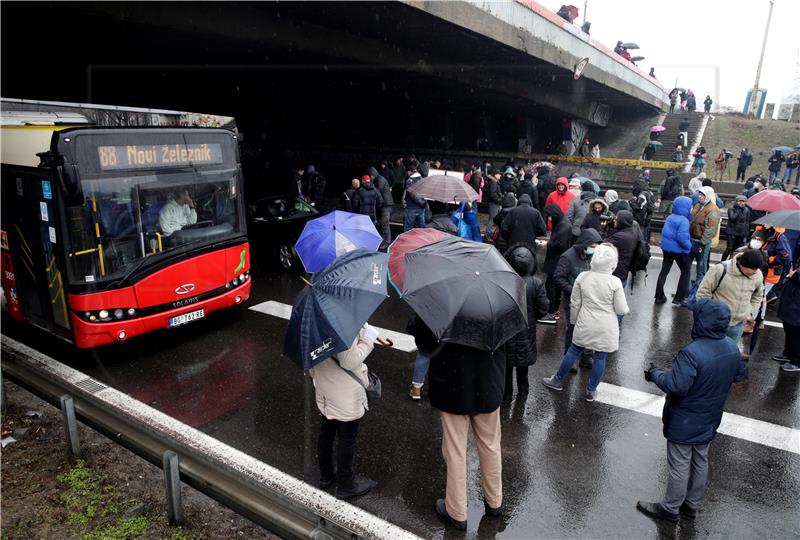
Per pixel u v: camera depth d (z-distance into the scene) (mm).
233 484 3787
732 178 29219
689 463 4281
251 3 11609
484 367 3943
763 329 8773
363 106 34156
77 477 4590
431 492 4648
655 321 9031
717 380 4055
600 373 6164
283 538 3510
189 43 13672
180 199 7273
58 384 5152
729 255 12258
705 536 4234
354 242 5727
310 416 5859
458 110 34000
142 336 8023
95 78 21781
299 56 15656
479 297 3678
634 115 38469
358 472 4891
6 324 8273
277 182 30500
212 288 7707
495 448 4230
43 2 9469
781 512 4520
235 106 34719
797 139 33500
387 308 9414
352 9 11547
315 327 3791
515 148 37125
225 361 7207
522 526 4297
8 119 7324
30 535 3945
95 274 6492
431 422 5746
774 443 5523
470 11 12906
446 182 10078
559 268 6863
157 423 5668
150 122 8500
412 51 16797
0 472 4641
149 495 4414
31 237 6801
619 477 4941
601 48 22781
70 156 6176
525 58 17031
